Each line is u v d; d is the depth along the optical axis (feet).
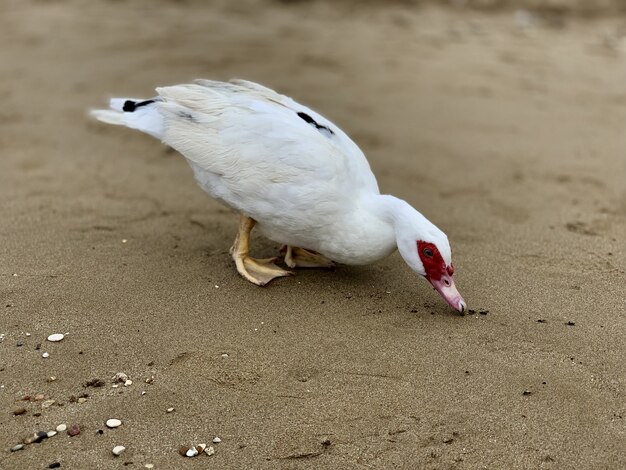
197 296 4.03
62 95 7.14
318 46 9.26
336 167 3.89
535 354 3.65
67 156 5.84
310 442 3.19
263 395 3.40
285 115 4.00
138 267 4.27
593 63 8.96
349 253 4.00
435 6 11.64
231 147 3.97
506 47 9.55
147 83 7.42
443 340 3.74
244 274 4.17
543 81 8.16
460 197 5.32
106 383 3.44
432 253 3.80
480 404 3.37
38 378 3.45
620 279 4.25
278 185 3.90
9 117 6.57
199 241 4.60
